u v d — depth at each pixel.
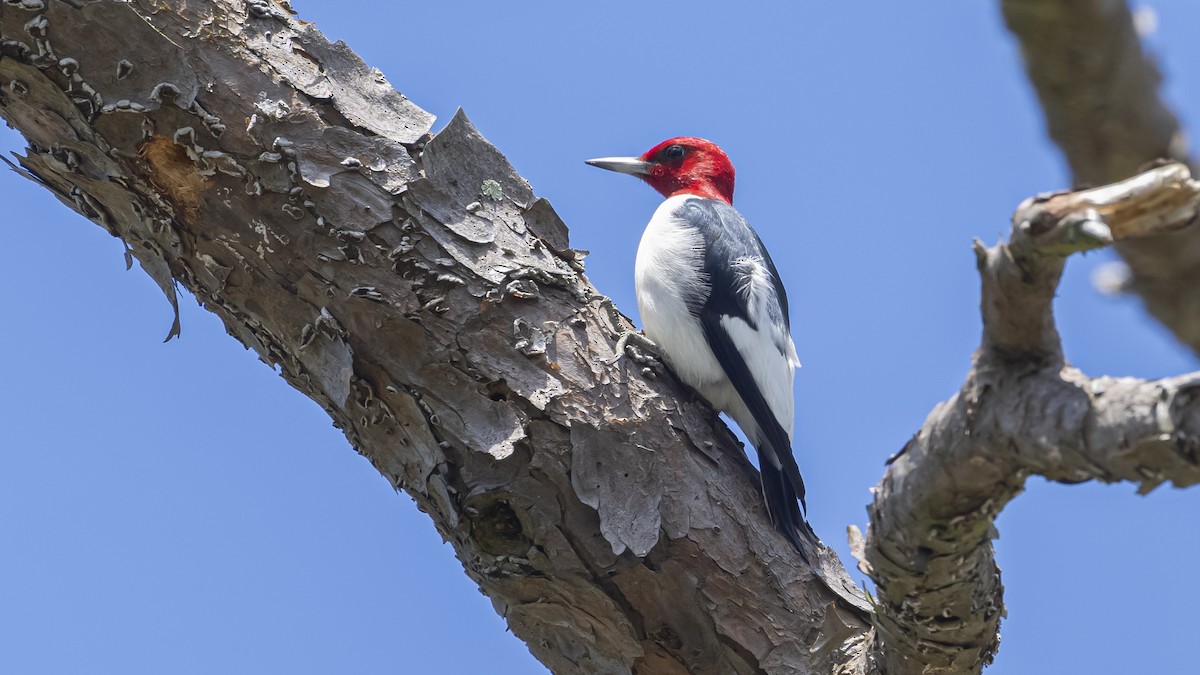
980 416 6.03
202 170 8.80
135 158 8.83
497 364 8.88
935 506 6.54
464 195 9.16
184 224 9.05
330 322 8.90
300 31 9.13
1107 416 5.45
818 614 9.07
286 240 8.86
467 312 8.89
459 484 8.88
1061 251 5.00
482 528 8.96
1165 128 2.68
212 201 8.89
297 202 8.80
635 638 9.10
